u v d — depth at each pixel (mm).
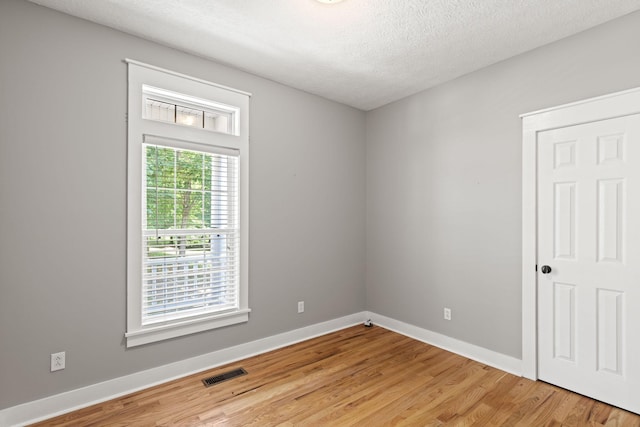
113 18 2238
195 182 2746
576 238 2383
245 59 2809
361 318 4016
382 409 2197
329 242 3695
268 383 2533
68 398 2170
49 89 2121
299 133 3430
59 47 2156
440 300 3279
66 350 2176
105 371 2314
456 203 3145
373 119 4008
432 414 2143
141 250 2461
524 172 2639
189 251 2705
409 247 3584
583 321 2344
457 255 3135
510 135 2758
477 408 2203
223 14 2186
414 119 3543
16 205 2021
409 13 2156
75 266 2211
